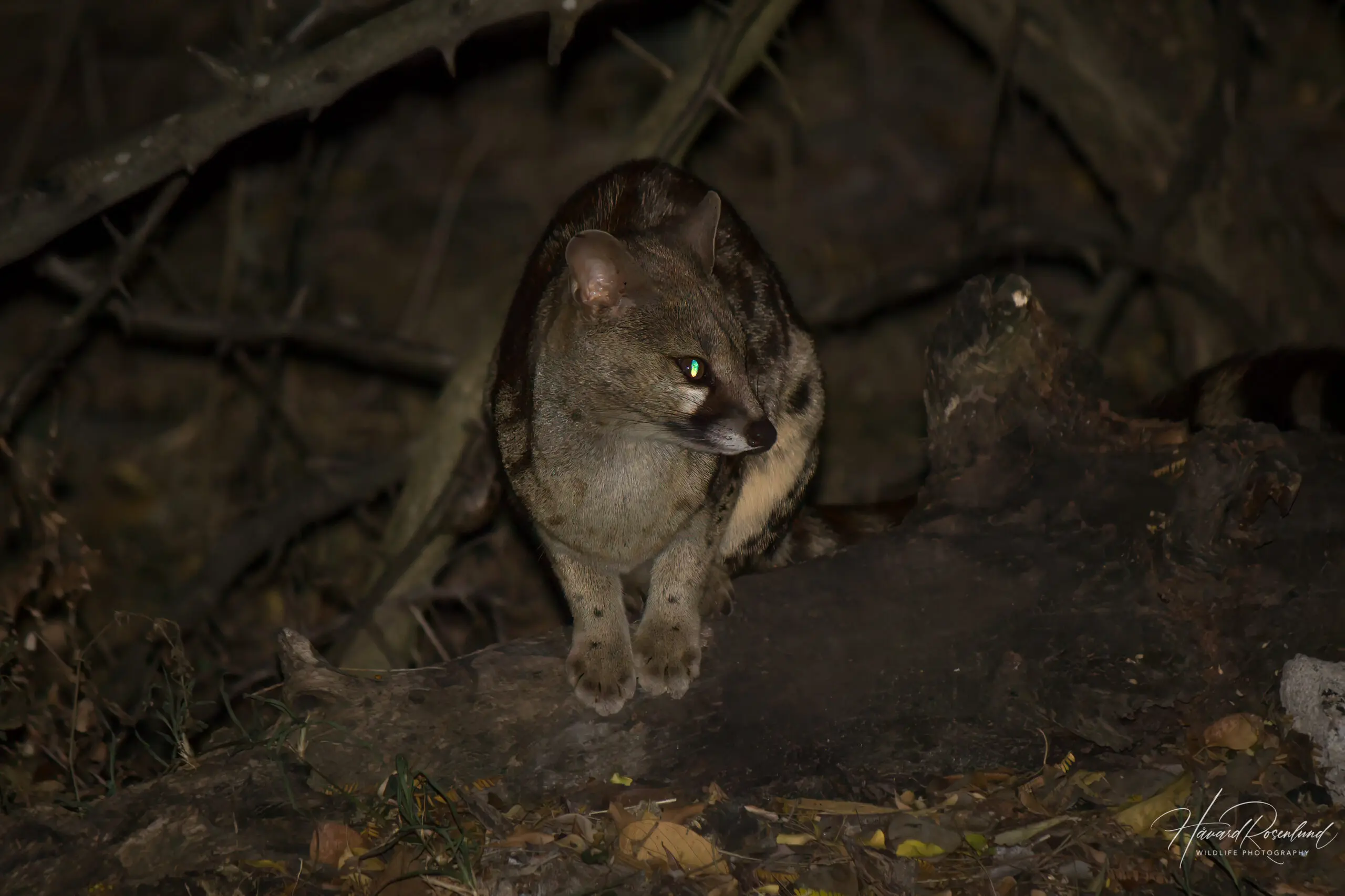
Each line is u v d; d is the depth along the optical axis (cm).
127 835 127
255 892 125
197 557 216
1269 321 196
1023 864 126
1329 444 134
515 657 133
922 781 134
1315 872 126
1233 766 131
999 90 188
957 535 135
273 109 146
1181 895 125
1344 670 131
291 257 202
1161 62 192
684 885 125
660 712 133
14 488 153
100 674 178
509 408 137
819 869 126
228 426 241
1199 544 132
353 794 130
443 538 172
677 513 134
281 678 160
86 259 194
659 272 133
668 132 165
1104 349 217
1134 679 134
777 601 134
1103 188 239
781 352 143
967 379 136
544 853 126
